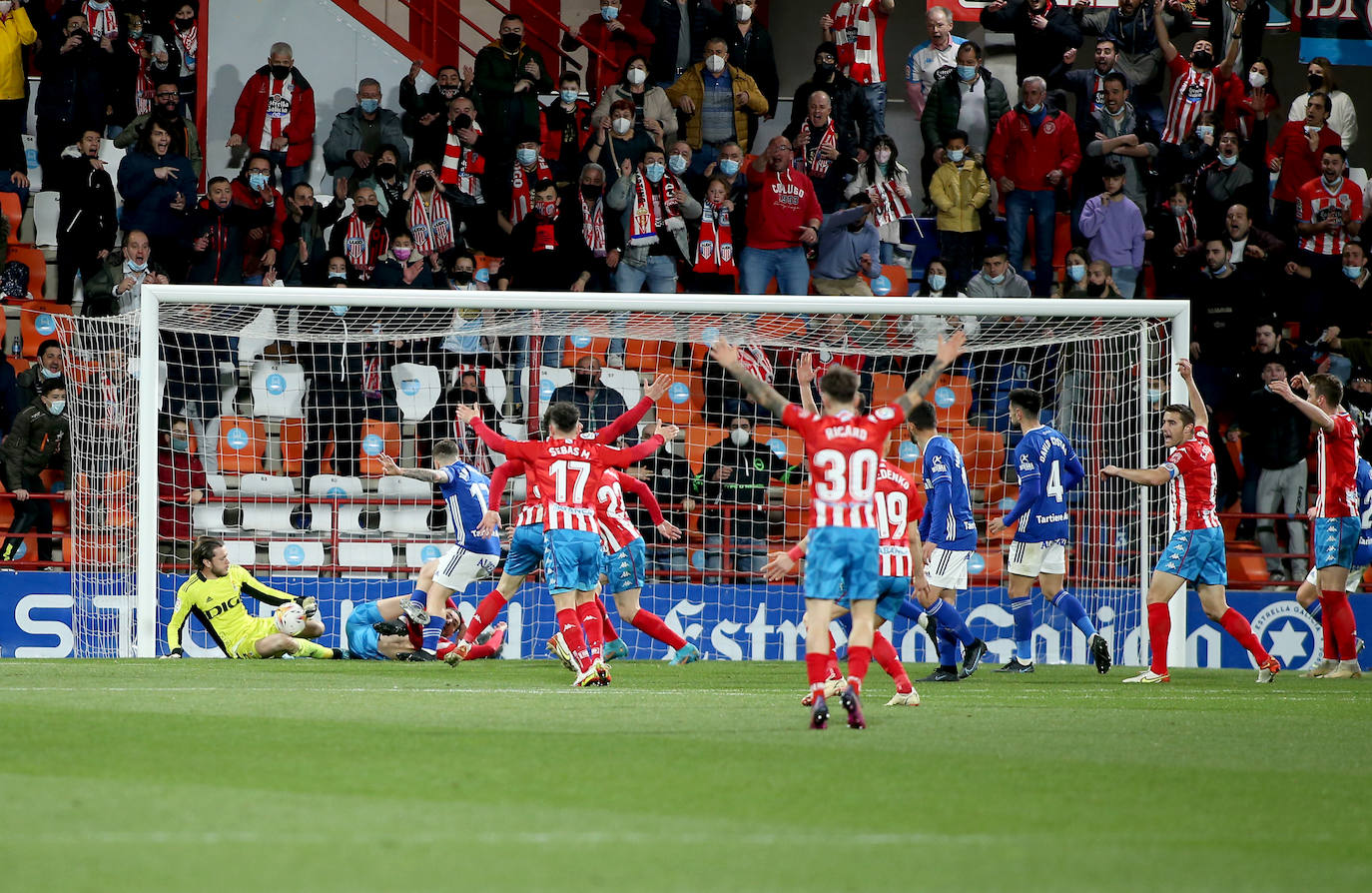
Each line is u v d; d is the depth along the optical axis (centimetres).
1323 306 6750
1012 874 1530
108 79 6562
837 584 2722
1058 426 5997
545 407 5944
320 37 6888
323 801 1891
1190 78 6894
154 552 4919
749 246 6525
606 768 2184
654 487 5897
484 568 4591
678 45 7175
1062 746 2547
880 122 6856
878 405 6228
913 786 2069
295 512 5766
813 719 2684
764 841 1673
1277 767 2341
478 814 1816
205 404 5869
